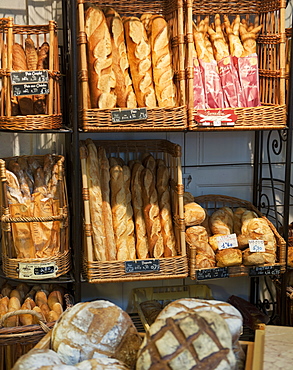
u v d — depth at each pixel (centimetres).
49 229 192
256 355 110
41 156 209
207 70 201
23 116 182
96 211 196
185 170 246
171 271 202
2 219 186
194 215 214
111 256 199
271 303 256
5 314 174
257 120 200
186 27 193
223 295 261
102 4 208
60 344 112
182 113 192
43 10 221
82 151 192
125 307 249
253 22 234
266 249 211
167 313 109
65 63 221
